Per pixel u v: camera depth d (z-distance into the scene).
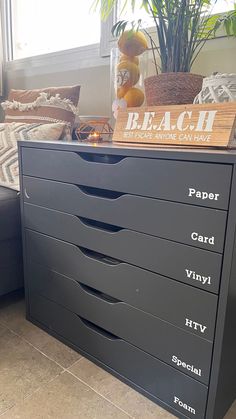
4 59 1.95
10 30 1.92
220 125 0.65
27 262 1.04
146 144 0.75
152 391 0.78
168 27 0.86
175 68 0.88
